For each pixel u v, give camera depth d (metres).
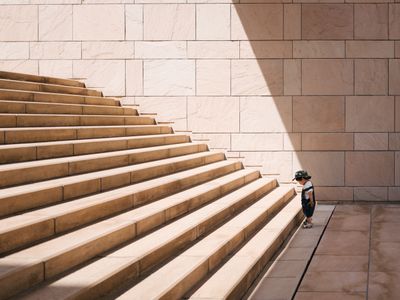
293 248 9.02
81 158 8.12
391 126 13.93
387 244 9.33
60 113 10.17
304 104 14.10
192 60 14.29
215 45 14.25
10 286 4.31
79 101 11.75
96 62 14.36
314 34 14.05
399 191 13.94
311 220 10.91
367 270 7.74
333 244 9.41
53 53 14.36
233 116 14.24
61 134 8.91
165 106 14.30
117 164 9.03
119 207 7.17
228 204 9.31
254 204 10.73
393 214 12.35
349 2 13.95
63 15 14.35
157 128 12.86
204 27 14.25
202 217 8.01
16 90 10.03
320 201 14.10
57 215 5.78
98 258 5.58
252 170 13.60
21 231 5.19
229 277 6.35
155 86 14.34
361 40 13.95
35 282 4.62
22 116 8.64
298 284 7.05
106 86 14.35
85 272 5.05
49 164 7.20
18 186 6.46
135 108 14.27
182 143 13.19
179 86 14.31
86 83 14.31
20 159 7.35
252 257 7.37
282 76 14.14
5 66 14.30
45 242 5.41
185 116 14.28
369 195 14.03
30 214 5.79
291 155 14.16
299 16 14.07
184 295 5.64
